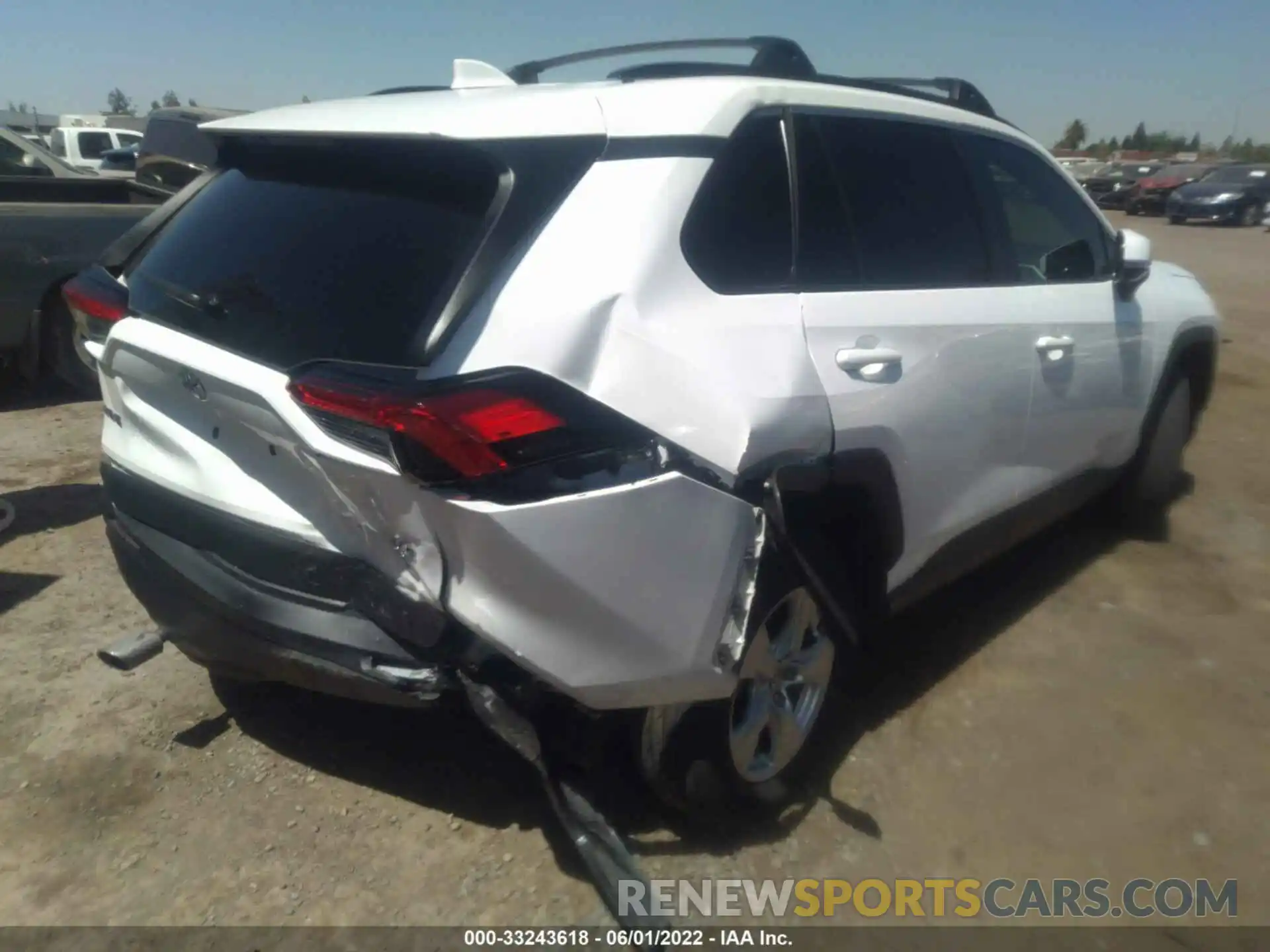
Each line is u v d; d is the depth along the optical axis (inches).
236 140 118.7
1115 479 187.3
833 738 133.0
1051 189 162.1
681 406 96.8
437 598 94.7
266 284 102.3
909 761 129.0
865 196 124.5
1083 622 163.9
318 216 105.0
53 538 188.4
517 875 110.0
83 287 120.6
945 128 140.2
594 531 92.4
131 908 104.8
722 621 101.3
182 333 105.8
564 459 91.1
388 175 104.3
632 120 103.2
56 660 147.2
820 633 120.6
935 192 135.8
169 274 112.5
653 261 99.3
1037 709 140.2
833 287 117.0
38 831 114.7
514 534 89.7
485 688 96.8
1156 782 125.9
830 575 117.6
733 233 107.9
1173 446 195.8
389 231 99.5
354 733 132.2
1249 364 358.0
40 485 215.3
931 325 125.9
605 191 99.4
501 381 89.4
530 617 93.6
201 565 109.8
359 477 91.4
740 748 112.1
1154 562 186.9
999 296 141.3
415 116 102.9
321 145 109.0
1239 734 135.2
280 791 121.6
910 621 163.3
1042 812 120.6
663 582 96.7
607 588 94.2
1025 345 143.6
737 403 100.3
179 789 121.7
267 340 98.6
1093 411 164.4
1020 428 145.7
